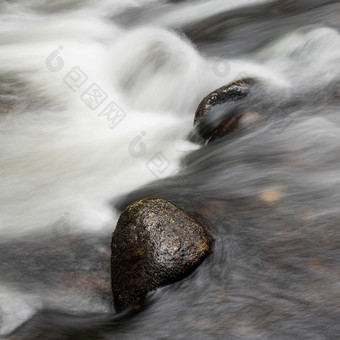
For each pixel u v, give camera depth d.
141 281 3.33
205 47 5.78
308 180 3.74
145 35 5.45
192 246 3.37
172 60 5.09
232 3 7.05
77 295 3.43
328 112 4.23
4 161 4.30
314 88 4.47
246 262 3.37
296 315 3.19
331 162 3.85
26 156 4.34
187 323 3.22
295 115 4.23
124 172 4.17
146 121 4.67
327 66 4.64
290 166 3.86
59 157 4.33
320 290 3.24
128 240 3.39
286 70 4.83
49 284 3.48
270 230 3.49
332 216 3.52
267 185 3.75
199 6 7.26
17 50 5.90
